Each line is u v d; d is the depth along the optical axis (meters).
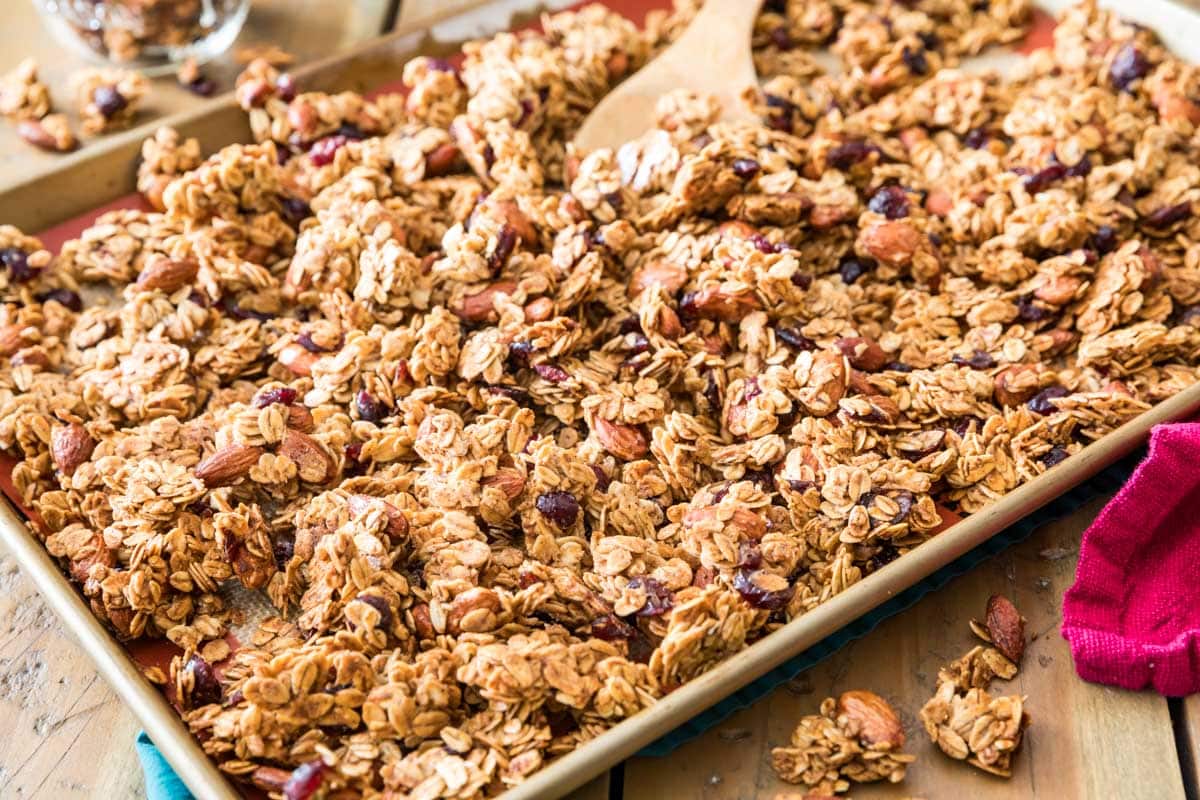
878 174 0.88
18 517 0.78
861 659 0.77
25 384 0.82
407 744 0.72
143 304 0.83
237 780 0.72
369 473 0.79
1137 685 0.75
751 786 0.74
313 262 0.83
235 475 0.78
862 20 0.97
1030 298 0.84
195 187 0.86
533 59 0.90
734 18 0.93
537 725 0.72
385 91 0.94
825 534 0.77
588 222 0.85
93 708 0.77
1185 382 0.82
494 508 0.77
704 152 0.85
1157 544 0.78
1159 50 0.94
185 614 0.76
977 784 0.74
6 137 0.94
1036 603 0.78
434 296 0.83
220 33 0.98
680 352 0.81
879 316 0.85
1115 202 0.87
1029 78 0.95
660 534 0.77
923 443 0.80
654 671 0.73
